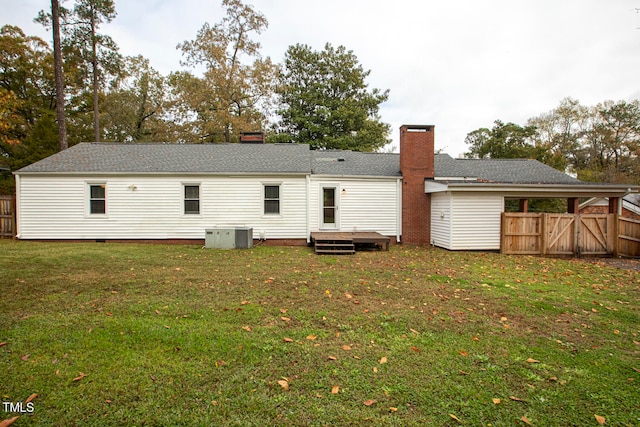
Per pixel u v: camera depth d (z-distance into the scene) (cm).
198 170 1402
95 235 1380
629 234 1235
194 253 1118
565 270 941
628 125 3719
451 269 902
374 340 422
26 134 2409
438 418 274
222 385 315
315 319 491
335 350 391
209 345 395
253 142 1820
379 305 565
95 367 341
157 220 1402
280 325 465
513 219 1276
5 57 2345
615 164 3775
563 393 313
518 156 2673
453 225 1295
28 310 500
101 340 400
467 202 1298
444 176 1544
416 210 1491
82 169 1363
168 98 3253
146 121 3356
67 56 2328
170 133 3095
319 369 347
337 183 1470
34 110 2475
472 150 3619
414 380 330
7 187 2061
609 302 616
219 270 827
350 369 348
